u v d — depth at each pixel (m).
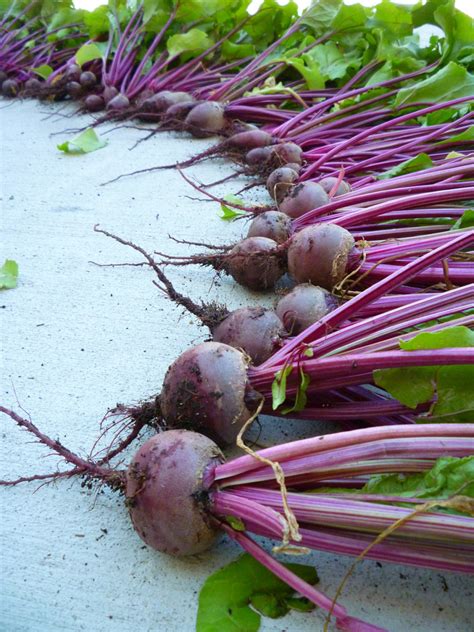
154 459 0.30
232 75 0.95
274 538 0.29
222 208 0.59
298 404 0.34
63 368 0.43
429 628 0.29
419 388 0.32
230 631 0.28
